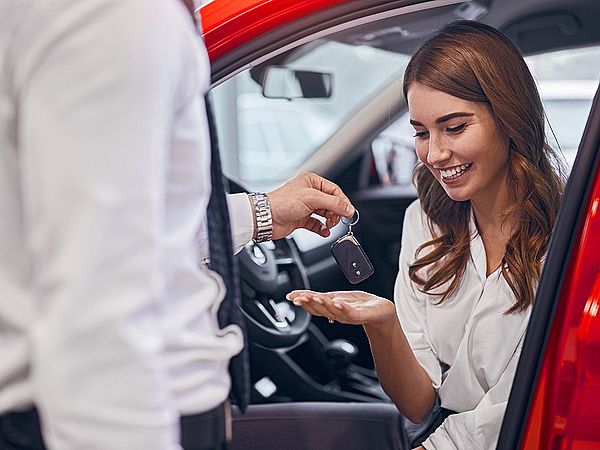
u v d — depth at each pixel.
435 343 1.96
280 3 1.64
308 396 2.59
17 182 0.98
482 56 1.75
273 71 2.54
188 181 1.05
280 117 6.03
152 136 0.93
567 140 4.29
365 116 3.27
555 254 1.37
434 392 1.95
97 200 0.90
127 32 0.92
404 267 2.03
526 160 1.79
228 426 1.19
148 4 0.94
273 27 1.65
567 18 2.88
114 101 0.91
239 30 1.65
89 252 0.89
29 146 0.92
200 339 1.10
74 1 0.92
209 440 1.12
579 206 1.36
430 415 1.97
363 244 3.50
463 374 1.87
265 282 2.33
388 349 1.83
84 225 0.89
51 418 0.90
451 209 1.91
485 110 1.77
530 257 1.78
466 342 1.86
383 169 3.81
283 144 6.00
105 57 0.91
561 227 1.37
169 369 1.06
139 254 0.91
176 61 0.96
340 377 2.86
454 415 1.85
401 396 1.90
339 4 1.65
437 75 1.75
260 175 5.91
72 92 0.91
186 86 1.00
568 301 1.35
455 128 1.76
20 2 0.94
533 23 2.90
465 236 1.89
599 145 1.36
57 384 0.89
